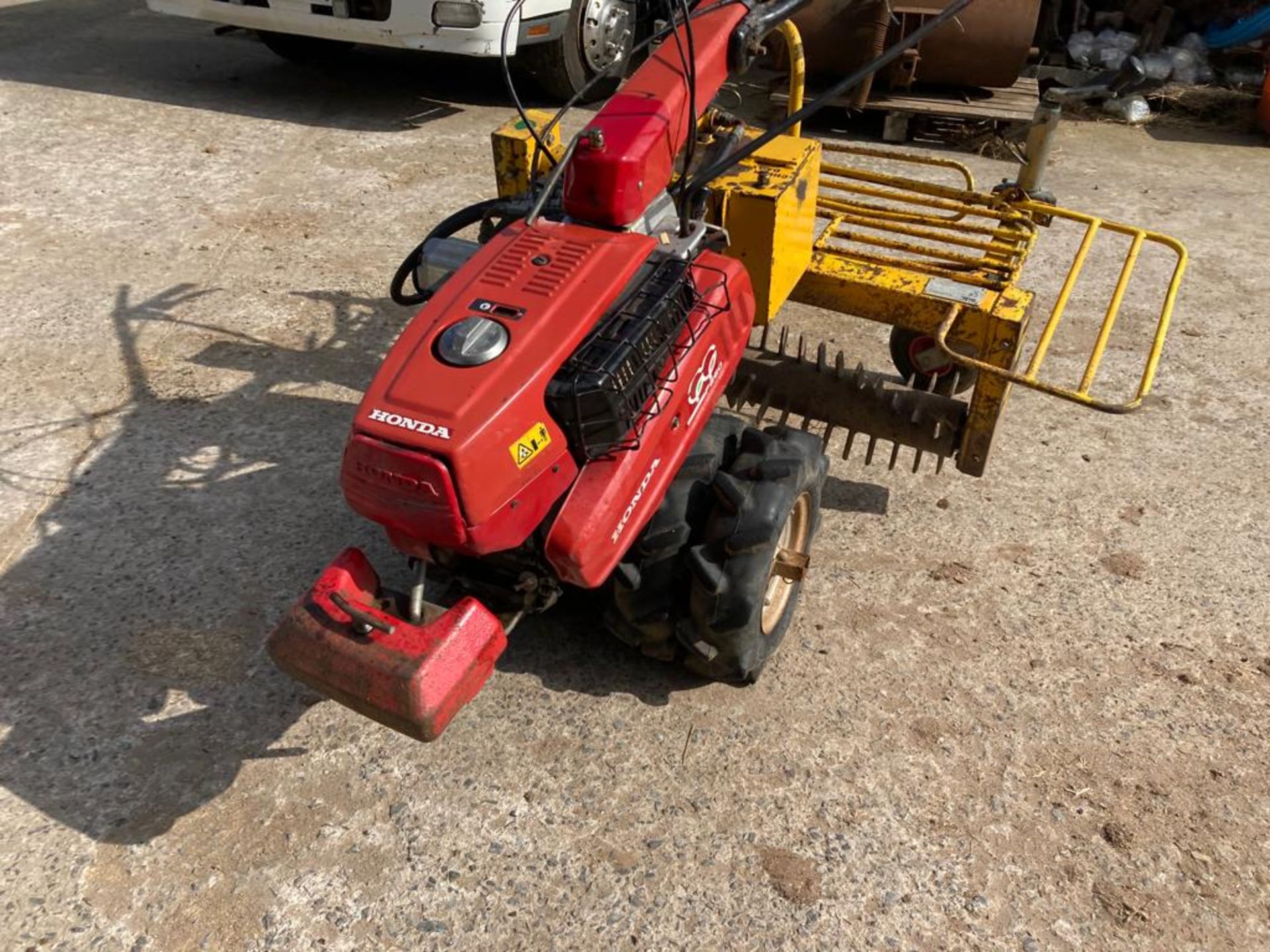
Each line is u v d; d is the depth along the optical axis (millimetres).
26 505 3586
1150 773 2887
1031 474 4094
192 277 5055
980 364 2963
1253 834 2730
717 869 2564
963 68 7234
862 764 2863
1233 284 5641
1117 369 4805
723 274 2809
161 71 7930
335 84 7926
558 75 7480
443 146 6805
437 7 6488
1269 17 8805
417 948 2363
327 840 2588
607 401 2309
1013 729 3000
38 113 6840
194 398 4191
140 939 2357
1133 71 8336
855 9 6863
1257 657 3295
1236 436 4383
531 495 2309
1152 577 3602
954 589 3510
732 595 2668
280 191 6004
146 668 3016
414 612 2418
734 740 2912
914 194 6613
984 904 2521
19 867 2482
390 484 2197
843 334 4961
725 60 2998
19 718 2840
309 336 4648
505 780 2762
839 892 2529
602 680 3068
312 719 2900
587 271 2469
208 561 3404
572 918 2439
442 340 2314
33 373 4270
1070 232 6141
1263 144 7891
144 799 2658
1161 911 2529
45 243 5258
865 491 3961
